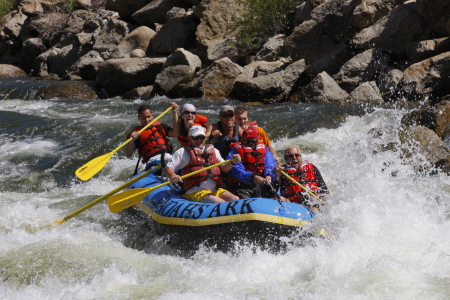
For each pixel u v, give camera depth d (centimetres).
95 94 4544
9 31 6888
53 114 3447
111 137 2719
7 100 4112
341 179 1828
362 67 3594
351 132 2605
